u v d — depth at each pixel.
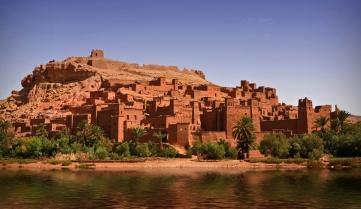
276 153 105.06
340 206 45.19
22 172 82.62
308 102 121.12
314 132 116.38
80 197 50.44
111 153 105.25
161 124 119.25
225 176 74.25
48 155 108.69
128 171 85.00
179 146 110.50
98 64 180.25
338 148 107.06
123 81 165.88
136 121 121.88
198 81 196.50
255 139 110.00
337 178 70.50
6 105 170.88
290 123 123.12
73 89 160.88
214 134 115.38
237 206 45.03
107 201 47.75
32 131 130.88
